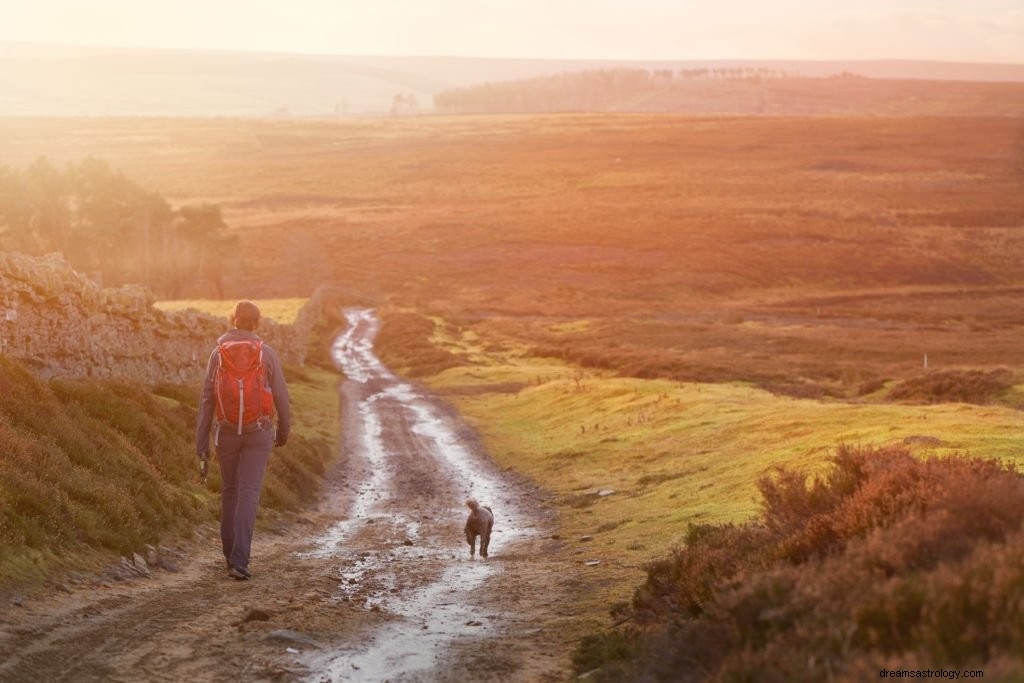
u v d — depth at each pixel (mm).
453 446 30922
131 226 111562
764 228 164000
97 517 10016
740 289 127812
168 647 7031
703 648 5906
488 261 143625
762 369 53844
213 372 9859
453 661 7555
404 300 117188
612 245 150625
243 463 10008
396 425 36062
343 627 8312
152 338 24656
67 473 10453
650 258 142000
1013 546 4855
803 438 22344
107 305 20828
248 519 10016
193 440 16578
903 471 7215
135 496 11609
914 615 4699
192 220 123438
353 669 7035
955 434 19141
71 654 6578
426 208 196250
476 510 14094
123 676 6270
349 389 49625
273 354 10180
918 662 4195
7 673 5969
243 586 9680
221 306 84188
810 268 138875
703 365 53000
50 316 17000
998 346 71062
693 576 7855
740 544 8109
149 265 111688
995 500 5855
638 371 52250
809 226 167000
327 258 147750
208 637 7422
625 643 7434
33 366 15969
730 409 29109
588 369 58906
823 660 4570
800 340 74438
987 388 37406
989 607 4453
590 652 7594
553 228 164500
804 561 6887
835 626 4777
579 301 117562
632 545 14344
